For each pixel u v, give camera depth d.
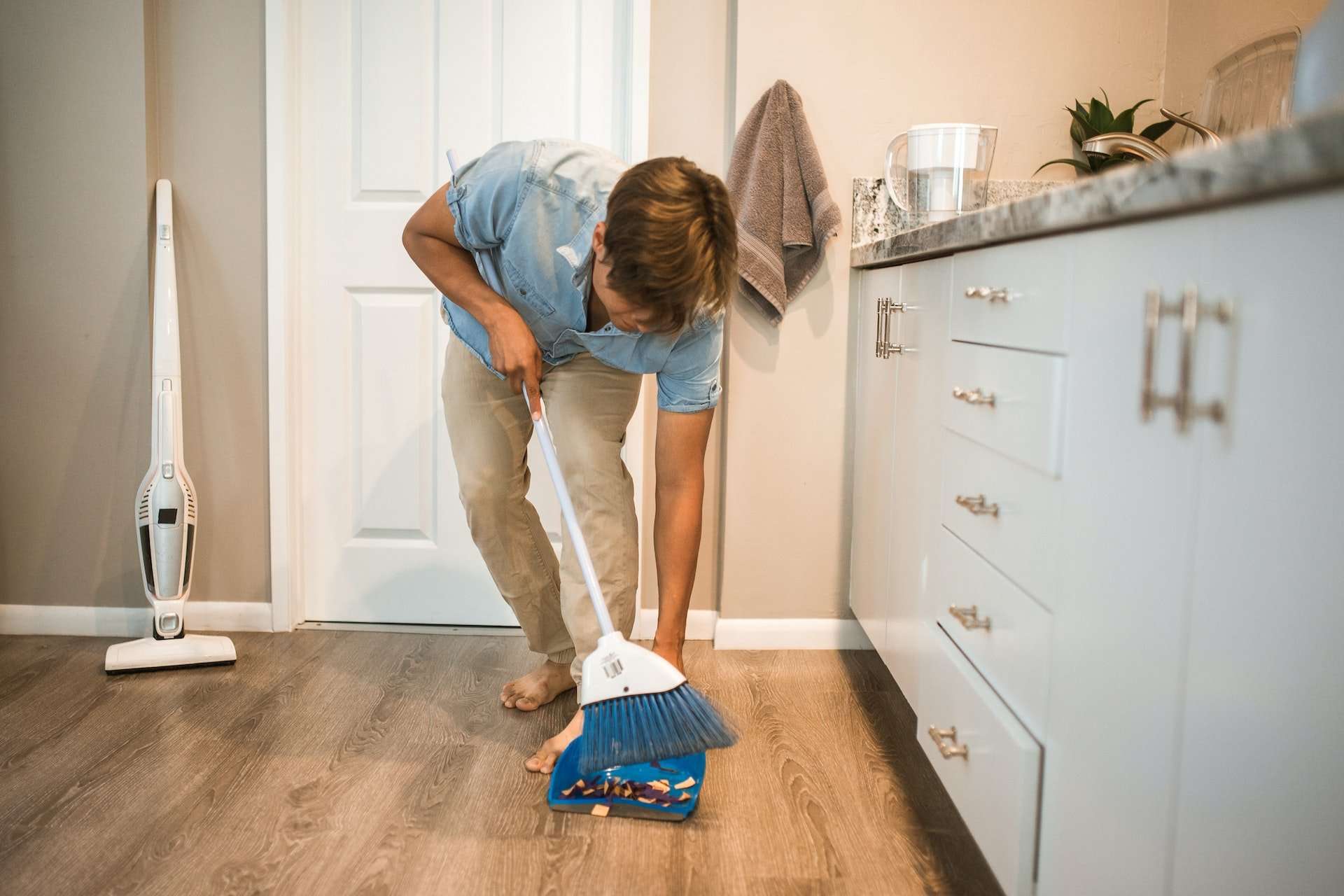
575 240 1.46
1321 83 1.30
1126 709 0.95
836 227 2.15
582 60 2.30
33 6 2.23
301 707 1.98
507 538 1.85
